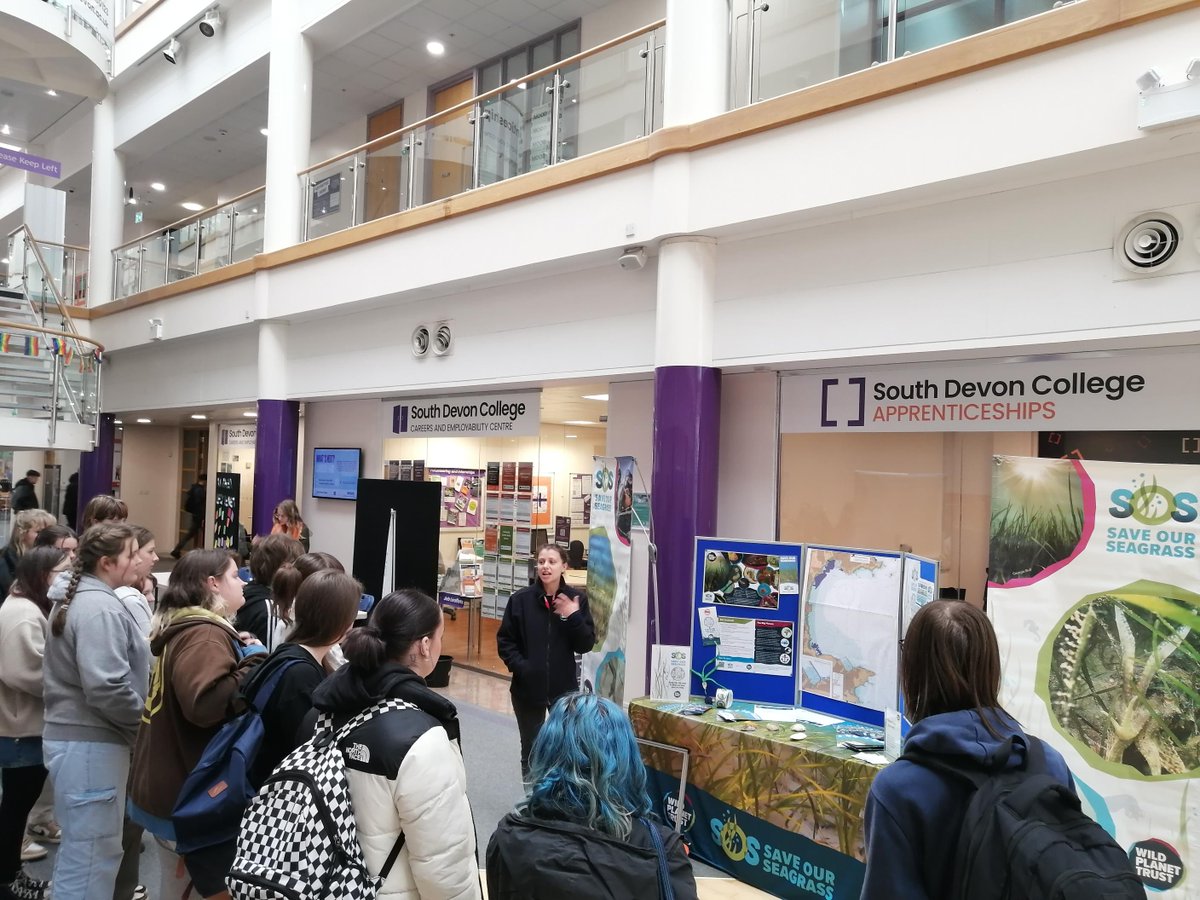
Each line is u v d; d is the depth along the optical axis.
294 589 3.17
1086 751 2.67
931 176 4.57
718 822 3.59
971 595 5.25
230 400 10.74
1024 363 4.86
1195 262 3.98
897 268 4.98
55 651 2.92
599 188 6.23
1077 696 2.71
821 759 3.24
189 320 10.86
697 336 5.71
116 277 13.14
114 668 2.83
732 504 6.13
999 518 2.93
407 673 1.95
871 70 4.76
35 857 3.83
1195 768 2.49
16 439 9.81
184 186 16.72
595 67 6.47
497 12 9.48
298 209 9.52
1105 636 2.69
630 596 6.54
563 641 4.57
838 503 5.74
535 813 1.69
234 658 2.61
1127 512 2.71
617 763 1.68
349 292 8.48
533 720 4.51
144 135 12.84
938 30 4.68
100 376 11.08
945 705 1.59
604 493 5.66
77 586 2.93
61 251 12.97
